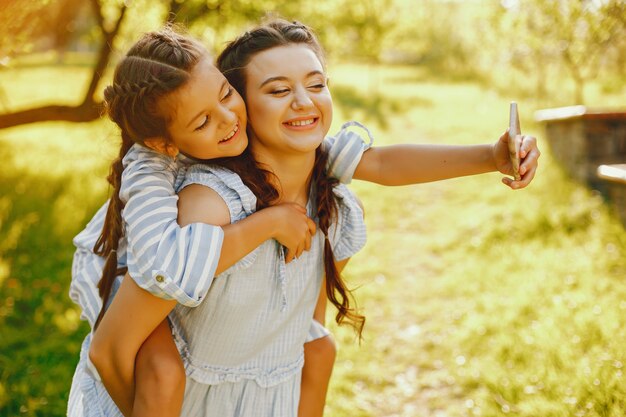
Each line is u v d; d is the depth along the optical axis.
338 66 30.67
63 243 5.22
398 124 12.49
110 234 1.63
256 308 1.52
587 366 3.04
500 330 3.71
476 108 14.12
